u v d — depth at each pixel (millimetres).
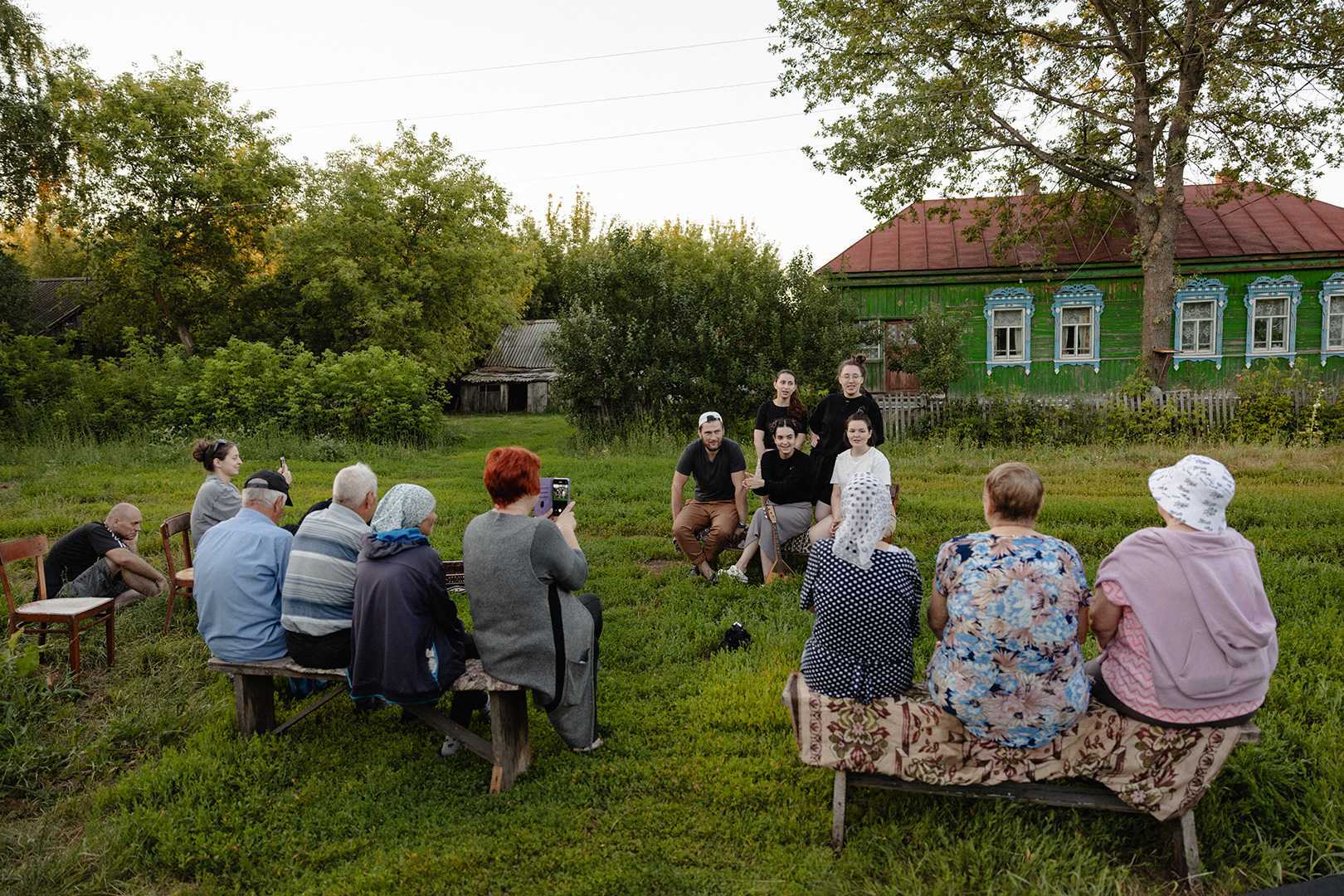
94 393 17922
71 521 9125
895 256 21812
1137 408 15477
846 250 22500
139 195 24172
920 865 3021
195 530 5836
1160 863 3084
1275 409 14883
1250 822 3232
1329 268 20062
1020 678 2877
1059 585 2852
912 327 17328
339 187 26078
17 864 3215
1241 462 12047
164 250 24281
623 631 5555
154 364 19281
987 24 17500
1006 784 3088
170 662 5160
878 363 21156
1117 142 18375
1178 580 2873
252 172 24766
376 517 3848
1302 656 4676
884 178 18281
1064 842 3156
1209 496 2885
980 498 9891
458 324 28625
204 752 3992
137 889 3088
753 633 5395
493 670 3662
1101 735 3004
